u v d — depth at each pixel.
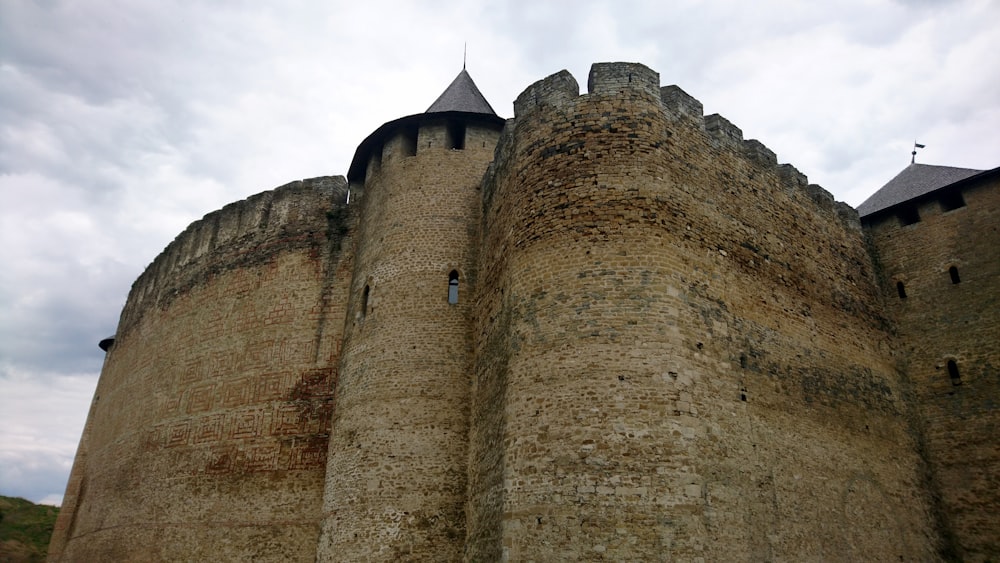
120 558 23.12
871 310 19.67
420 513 15.97
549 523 11.81
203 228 28.31
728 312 14.40
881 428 17.38
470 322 18.33
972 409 18.34
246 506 20.94
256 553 20.09
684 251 14.05
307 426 21.31
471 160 20.48
